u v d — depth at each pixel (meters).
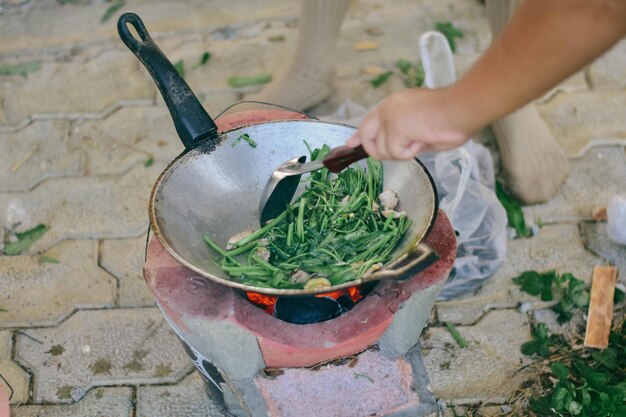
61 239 2.24
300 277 1.35
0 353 1.95
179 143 2.52
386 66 2.80
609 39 0.84
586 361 1.93
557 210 2.31
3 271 2.15
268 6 3.07
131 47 1.45
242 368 1.48
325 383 1.57
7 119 2.61
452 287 2.05
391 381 1.60
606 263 2.17
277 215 1.47
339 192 1.51
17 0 3.10
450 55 2.14
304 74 2.48
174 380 1.90
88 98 2.68
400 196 1.44
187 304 1.35
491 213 2.07
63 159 2.47
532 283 2.07
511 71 0.90
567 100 2.65
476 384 1.89
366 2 3.10
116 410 1.84
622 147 2.50
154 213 1.31
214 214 1.44
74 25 2.99
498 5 2.10
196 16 3.02
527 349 1.95
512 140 2.28
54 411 1.83
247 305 1.38
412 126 1.03
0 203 2.33
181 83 1.47
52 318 2.03
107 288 2.11
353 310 1.39
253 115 1.66
